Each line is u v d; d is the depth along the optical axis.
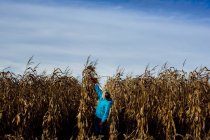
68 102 15.41
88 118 14.43
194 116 14.85
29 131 14.20
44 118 14.05
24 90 14.70
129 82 16.09
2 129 14.07
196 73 16.06
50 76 15.96
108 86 15.81
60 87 15.40
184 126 15.29
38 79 15.70
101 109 14.63
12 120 14.21
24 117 14.08
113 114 14.63
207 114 15.43
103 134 14.63
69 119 15.16
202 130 15.02
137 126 14.33
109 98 14.58
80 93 15.97
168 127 14.56
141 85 15.45
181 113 15.19
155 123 15.20
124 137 14.91
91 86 14.72
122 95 15.88
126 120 15.20
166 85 16.05
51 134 14.20
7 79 14.99
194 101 14.89
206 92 15.41
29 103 14.20
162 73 16.38
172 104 14.73
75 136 14.76
